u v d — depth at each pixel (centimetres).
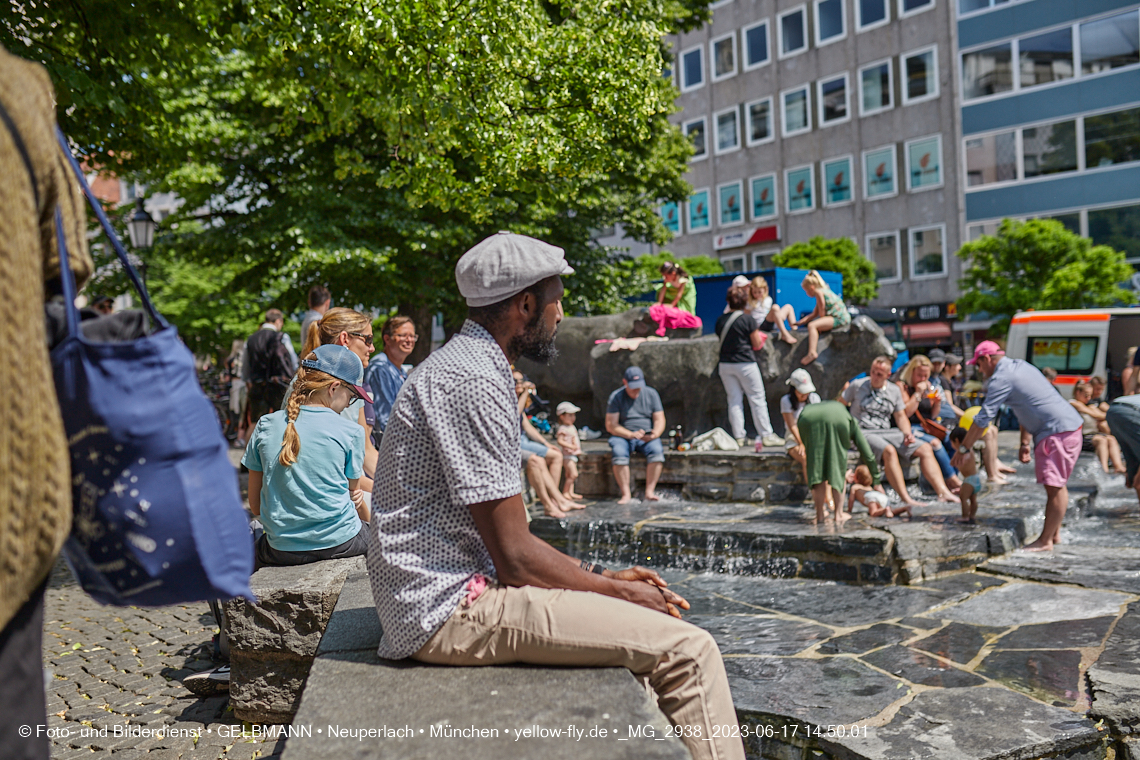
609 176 1766
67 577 691
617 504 870
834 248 3022
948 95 3186
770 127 3750
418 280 1661
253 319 2411
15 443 103
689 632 203
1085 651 432
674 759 149
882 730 345
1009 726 345
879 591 582
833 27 3503
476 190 942
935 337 3275
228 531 129
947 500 809
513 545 200
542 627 198
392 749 156
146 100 799
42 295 111
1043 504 781
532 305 218
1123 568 593
